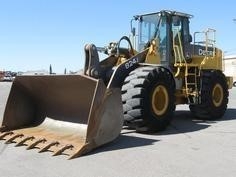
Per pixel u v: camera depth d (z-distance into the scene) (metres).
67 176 6.05
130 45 10.38
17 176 6.05
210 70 12.34
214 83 12.14
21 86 8.83
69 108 8.52
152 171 6.30
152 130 9.43
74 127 8.31
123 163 6.75
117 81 9.07
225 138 8.95
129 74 9.31
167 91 9.68
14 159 6.96
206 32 12.84
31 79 8.51
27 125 9.03
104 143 7.77
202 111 12.08
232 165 6.66
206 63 12.51
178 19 11.88
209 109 11.99
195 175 6.11
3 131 8.63
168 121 9.75
